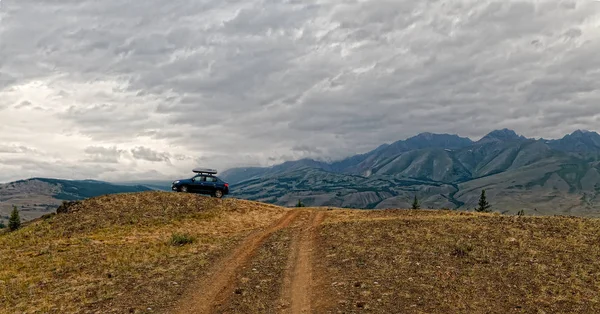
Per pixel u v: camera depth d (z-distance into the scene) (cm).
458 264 1934
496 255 2045
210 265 2211
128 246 2695
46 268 2230
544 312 1409
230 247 2650
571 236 2336
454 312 1426
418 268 1895
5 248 2773
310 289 1752
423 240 2388
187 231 3186
